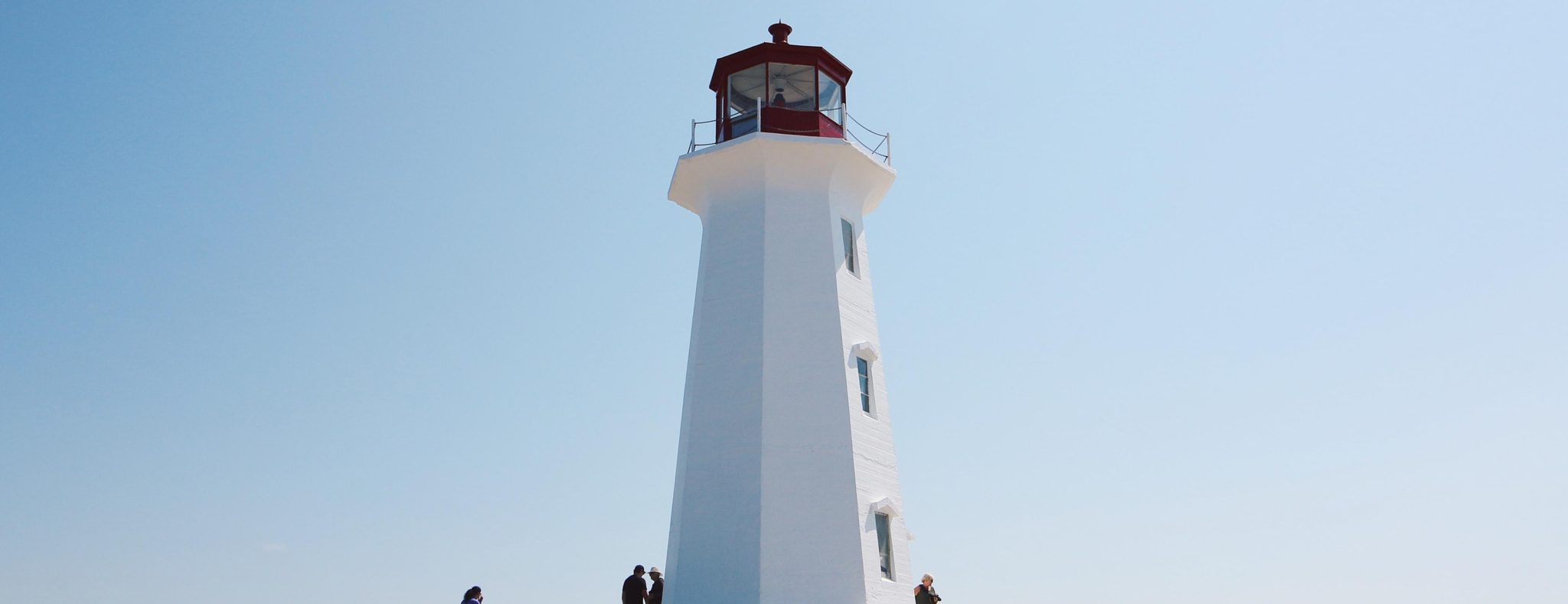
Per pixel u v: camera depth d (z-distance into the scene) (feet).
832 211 101.30
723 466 93.20
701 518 92.48
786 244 98.73
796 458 92.27
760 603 88.17
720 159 101.09
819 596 88.94
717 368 96.58
